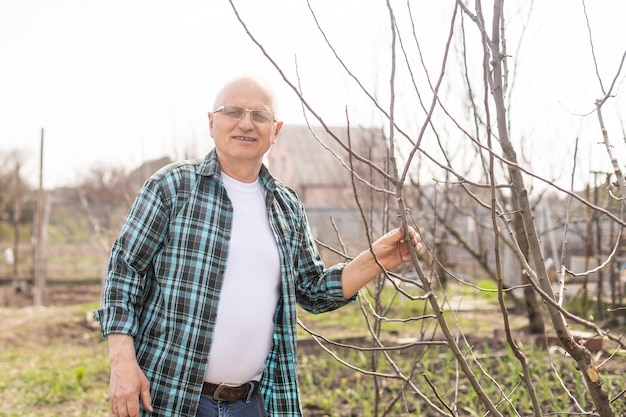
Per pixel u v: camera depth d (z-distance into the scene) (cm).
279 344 249
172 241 229
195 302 226
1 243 3022
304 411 523
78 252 2014
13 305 1383
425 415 473
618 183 219
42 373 726
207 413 232
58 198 2983
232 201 242
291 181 3117
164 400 223
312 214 1678
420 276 186
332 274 255
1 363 799
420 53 173
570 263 1220
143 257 228
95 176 2867
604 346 580
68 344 952
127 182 1305
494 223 177
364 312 269
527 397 475
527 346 633
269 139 243
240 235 238
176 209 232
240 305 233
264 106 238
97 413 572
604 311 858
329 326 954
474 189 809
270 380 251
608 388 432
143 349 229
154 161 1280
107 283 226
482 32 177
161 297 229
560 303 212
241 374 237
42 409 589
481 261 704
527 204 218
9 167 3428
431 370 575
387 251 245
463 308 1067
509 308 1066
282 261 246
